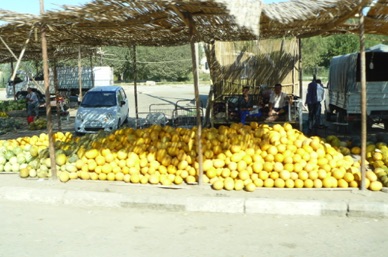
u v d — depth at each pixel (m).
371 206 5.94
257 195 6.56
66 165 7.60
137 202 6.51
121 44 12.02
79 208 6.58
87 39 10.63
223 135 7.56
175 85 54.47
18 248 5.06
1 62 19.53
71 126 17.36
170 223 5.87
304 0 5.87
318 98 13.48
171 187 7.02
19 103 24.73
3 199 6.99
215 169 7.15
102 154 7.59
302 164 6.90
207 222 5.88
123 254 4.84
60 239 5.33
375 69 14.02
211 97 13.97
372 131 14.12
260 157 7.09
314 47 46.03
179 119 13.53
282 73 14.14
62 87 31.98
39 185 7.34
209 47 14.02
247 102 12.41
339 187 6.77
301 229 5.55
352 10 6.32
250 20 5.23
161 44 12.03
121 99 15.96
